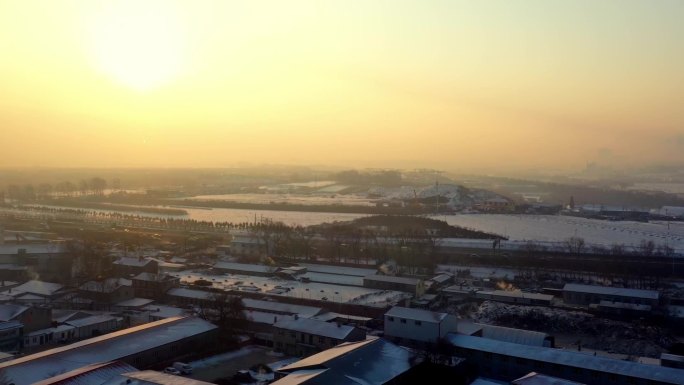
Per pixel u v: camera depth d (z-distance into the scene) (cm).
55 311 8762
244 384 6006
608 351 7538
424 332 7106
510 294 10200
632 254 14312
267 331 7831
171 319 7481
